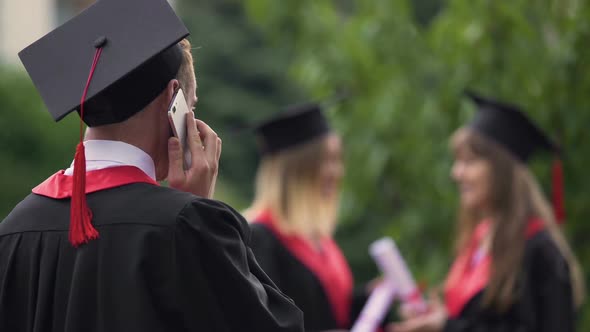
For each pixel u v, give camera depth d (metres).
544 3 8.09
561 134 8.13
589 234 8.48
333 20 9.69
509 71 8.25
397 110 8.93
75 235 3.05
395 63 9.21
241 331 3.08
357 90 9.45
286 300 3.25
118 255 3.03
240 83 33.28
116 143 3.26
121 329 2.94
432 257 9.08
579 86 7.94
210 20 33.34
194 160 3.33
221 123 32.59
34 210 3.28
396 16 9.29
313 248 6.96
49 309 3.12
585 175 8.19
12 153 16.02
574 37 7.79
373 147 9.08
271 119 7.00
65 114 3.18
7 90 16.11
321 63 9.41
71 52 3.32
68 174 3.39
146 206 3.09
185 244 3.03
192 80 3.44
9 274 3.22
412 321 6.80
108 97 3.19
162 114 3.32
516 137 6.77
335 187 7.32
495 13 8.21
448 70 8.80
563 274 6.30
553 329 6.15
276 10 9.71
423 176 8.96
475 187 6.78
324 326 6.77
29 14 23.89
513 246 6.44
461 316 6.68
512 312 6.35
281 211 6.92
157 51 3.18
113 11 3.36
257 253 6.65
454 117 8.76
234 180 31.42
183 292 3.01
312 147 7.06
